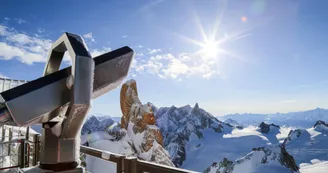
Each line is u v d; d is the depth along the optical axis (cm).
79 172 157
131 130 6259
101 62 158
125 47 173
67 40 144
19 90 127
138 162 236
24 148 398
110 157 279
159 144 6206
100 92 166
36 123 150
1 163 385
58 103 138
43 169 153
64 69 146
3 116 128
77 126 142
